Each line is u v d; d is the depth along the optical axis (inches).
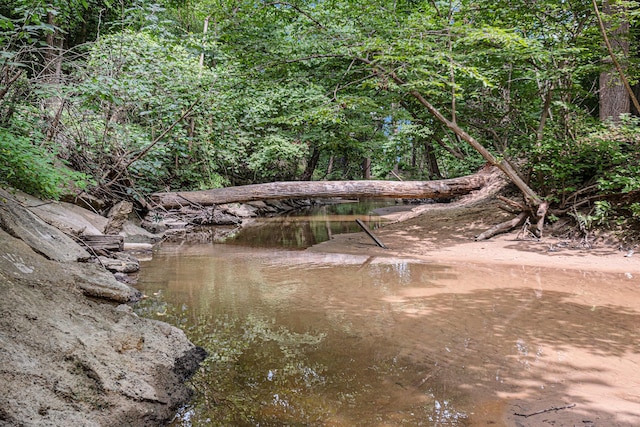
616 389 120.6
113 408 100.7
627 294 227.1
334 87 464.4
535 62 396.2
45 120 335.6
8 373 95.3
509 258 329.7
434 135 545.0
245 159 700.7
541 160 393.7
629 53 382.3
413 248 385.1
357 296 224.8
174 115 451.2
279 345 154.4
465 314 192.7
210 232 520.7
